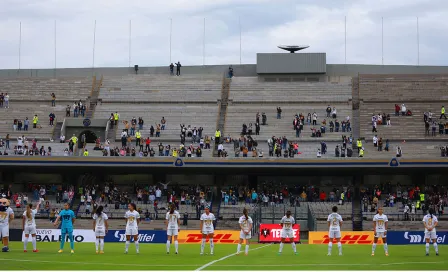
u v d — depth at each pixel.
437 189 72.88
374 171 75.12
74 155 75.19
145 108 88.19
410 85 89.88
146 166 72.06
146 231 51.91
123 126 83.94
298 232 53.34
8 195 72.19
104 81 94.75
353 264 29.52
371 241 51.25
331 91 91.00
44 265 27.30
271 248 44.00
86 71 99.62
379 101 87.88
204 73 99.12
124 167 73.50
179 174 78.88
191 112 87.06
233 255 35.06
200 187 74.88
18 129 83.62
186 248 42.84
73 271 24.84
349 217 68.25
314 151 77.31
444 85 89.25
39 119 85.81
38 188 75.19
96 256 32.88
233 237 52.72
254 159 71.31
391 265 29.12
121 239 51.88
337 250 41.44
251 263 29.66
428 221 36.28
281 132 81.94
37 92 92.62
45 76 99.19
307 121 83.56
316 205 70.56
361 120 83.31
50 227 64.69
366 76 92.38
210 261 30.56
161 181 78.44
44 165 72.19
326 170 74.81
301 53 95.56
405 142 79.50
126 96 91.75
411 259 33.06
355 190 75.00
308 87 92.00
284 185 76.31
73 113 87.19
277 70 95.75
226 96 92.06
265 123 83.75
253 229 61.91
